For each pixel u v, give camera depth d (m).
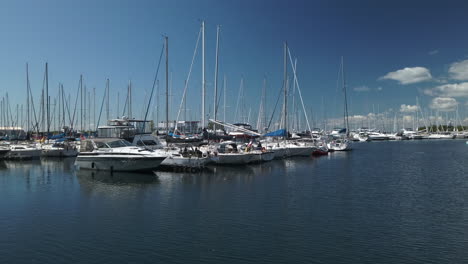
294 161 47.62
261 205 20.52
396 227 16.38
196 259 12.63
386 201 21.75
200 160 35.03
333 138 86.31
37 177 31.53
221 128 47.88
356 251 13.42
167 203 20.97
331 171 36.56
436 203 21.28
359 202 21.45
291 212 18.94
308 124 59.41
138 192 24.30
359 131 147.75
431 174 34.69
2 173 34.41
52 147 51.47
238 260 12.56
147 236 14.98
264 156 42.94
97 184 27.64
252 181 29.22
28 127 65.19
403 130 154.50
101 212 18.89
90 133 67.31
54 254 13.05
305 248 13.70
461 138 145.25
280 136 55.50
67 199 22.14
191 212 18.84
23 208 19.81
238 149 43.56
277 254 13.12
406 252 13.33
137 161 33.06
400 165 43.34
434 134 147.25
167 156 33.84
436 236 15.13
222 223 16.84
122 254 13.05
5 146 49.62
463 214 18.70
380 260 12.59
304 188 26.05
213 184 27.56
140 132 45.25
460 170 38.12
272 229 15.98
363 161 48.66
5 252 13.25
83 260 12.52
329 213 18.78
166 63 41.91
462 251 13.41
